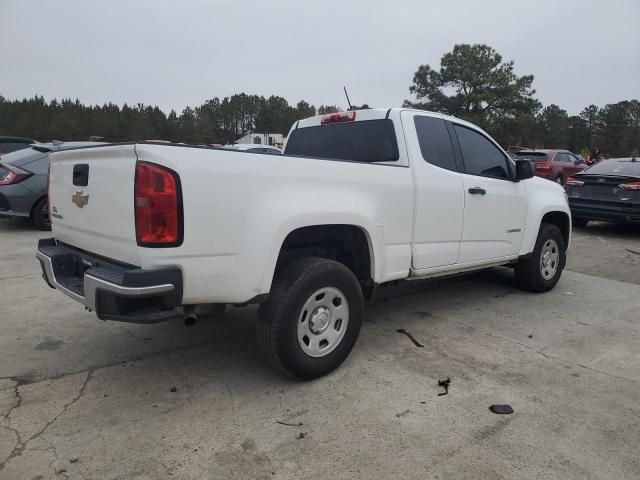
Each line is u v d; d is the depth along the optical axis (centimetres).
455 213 425
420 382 330
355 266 374
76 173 311
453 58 4791
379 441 262
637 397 313
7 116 8750
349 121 438
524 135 5125
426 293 549
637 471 241
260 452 252
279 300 300
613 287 588
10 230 882
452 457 249
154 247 254
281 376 337
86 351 375
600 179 943
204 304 283
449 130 439
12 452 248
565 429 275
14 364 350
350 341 343
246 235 280
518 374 344
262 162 288
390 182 366
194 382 327
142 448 254
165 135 9569
